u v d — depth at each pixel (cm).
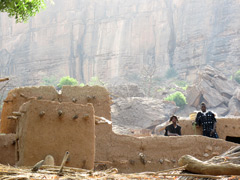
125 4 10238
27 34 10494
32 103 763
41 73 10112
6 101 1111
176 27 9688
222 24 9075
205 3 9412
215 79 5759
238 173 432
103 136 1052
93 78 8500
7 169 415
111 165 1035
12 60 10356
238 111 5262
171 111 4478
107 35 10125
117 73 9725
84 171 480
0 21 10869
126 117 4288
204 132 1216
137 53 9788
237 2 9038
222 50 8844
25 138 746
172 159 1078
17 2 1183
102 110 1095
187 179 447
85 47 10238
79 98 1097
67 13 10381
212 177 423
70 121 790
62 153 771
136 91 5119
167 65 9425
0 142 991
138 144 1068
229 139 1324
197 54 9088
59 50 10181
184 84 8381
